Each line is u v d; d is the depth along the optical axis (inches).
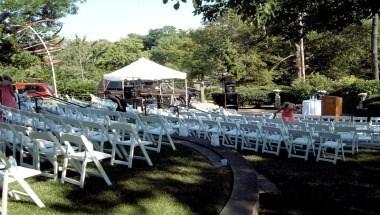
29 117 399.2
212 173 279.1
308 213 223.3
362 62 1508.4
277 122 438.9
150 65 727.7
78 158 246.8
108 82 1142.3
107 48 2330.2
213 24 1501.0
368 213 223.9
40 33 1247.5
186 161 315.0
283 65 1540.4
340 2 475.2
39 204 208.7
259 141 428.8
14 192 220.8
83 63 2156.7
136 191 237.1
